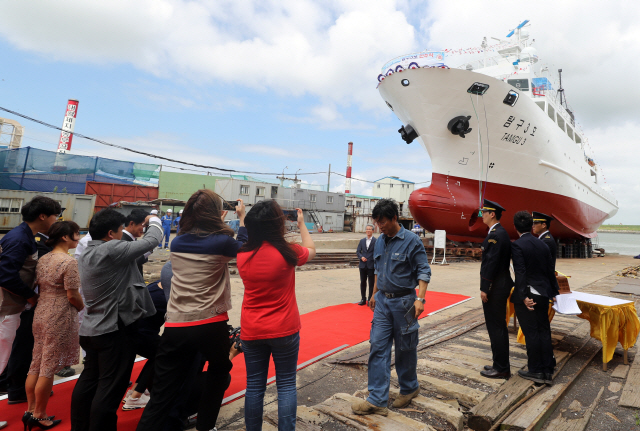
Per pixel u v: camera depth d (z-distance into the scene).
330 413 2.58
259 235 1.98
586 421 2.72
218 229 2.11
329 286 8.93
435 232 15.13
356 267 13.32
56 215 2.87
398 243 2.68
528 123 14.90
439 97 13.83
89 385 2.23
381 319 2.71
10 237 2.62
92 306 2.18
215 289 2.09
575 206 19.39
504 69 19.31
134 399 2.79
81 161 19.61
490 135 14.55
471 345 4.35
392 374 3.40
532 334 3.26
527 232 3.44
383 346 2.66
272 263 1.93
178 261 2.06
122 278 2.27
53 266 2.52
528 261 3.26
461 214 15.41
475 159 14.98
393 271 2.67
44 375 2.43
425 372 3.42
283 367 2.03
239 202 2.53
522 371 3.33
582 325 5.33
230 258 2.12
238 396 2.94
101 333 2.16
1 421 2.56
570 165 18.69
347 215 41.66
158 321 2.76
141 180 25.47
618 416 2.88
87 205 16.41
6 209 14.83
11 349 2.85
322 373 3.51
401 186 52.78
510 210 16.19
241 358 3.79
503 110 14.09
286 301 2.01
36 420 2.42
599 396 3.18
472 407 2.69
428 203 15.30
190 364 2.10
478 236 16.50
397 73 14.01
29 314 2.86
